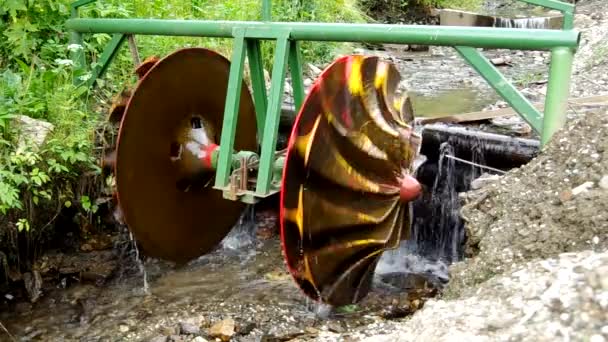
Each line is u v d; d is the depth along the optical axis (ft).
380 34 12.65
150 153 15.23
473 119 20.53
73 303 15.75
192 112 16.07
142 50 19.72
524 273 9.53
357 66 13.70
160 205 15.76
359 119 14.08
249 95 17.65
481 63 12.21
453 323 8.87
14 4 16.98
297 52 14.43
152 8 22.12
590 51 32.91
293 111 20.72
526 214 11.55
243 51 13.93
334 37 13.07
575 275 8.85
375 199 14.66
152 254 15.99
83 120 16.44
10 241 15.47
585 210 10.73
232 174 13.80
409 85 29.35
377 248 15.05
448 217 18.70
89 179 16.37
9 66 17.60
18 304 15.55
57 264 16.58
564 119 11.85
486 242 11.55
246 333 14.58
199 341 14.16
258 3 26.94
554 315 8.30
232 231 19.70
